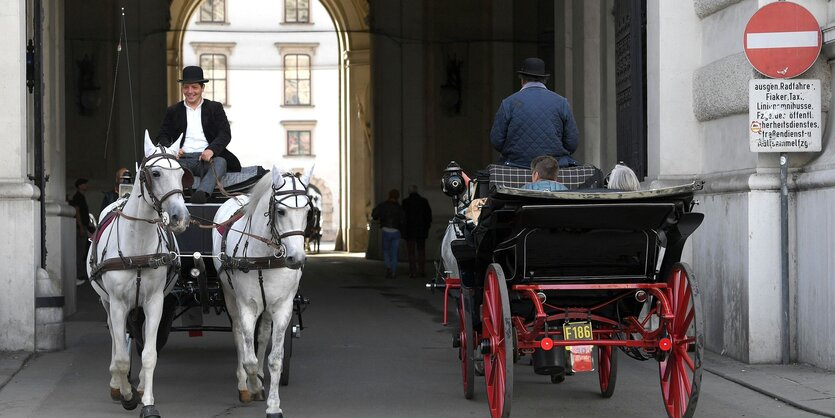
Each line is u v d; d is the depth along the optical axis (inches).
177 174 319.0
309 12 2940.5
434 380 414.3
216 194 417.4
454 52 1263.5
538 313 305.1
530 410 350.6
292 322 411.8
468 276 353.7
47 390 390.6
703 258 474.6
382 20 1288.1
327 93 2957.7
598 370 416.8
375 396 379.2
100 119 1147.9
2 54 470.3
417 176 1270.9
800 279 421.4
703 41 500.1
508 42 1255.5
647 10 523.8
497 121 394.3
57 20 647.8
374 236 1409.9
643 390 388.5
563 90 756.6
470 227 362.9
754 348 425.4
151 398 324.8
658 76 507.5
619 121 621.3
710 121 489.1
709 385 387.5
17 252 472.1
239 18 2910.9
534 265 319.9
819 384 377.1
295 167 2955.2
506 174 378.0
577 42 727.7
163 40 1214.9
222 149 413.7
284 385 402.3
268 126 2945.4
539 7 1243.2
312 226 338.3
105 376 420.8
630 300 339.3
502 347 302.5
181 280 399.5
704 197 473.4
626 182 358.0
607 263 320.5
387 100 1288.1
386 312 682.8
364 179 1729.8
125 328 348.8
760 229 426.0
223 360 469.1
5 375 415.8
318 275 1076.5
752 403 353.7
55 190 633.0
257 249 333.1
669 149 503.5
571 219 303.9
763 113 414.3
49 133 613.0
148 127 1190.3
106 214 362.9
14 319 473.7
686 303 305.0
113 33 1157.7
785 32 414.0
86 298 780.6
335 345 518.3
